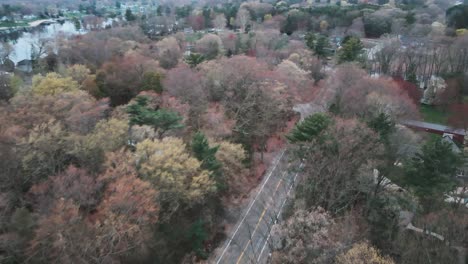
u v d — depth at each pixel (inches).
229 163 1636.3
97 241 1059.9
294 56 2908.5
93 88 2112.5
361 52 3065.9
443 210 1348.4
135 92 2225.6
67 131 1486.2
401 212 1429.6
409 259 1217.4
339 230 1185.4
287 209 1533.0
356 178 1448.1
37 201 1196.5
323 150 1507.1
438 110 2625.5
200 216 1509.6
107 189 1204.5
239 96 2170.3
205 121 1854.1
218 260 1387.8
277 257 1115.9
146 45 3321.9
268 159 2007.9
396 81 2529.5
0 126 1429.6
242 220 1594.5
